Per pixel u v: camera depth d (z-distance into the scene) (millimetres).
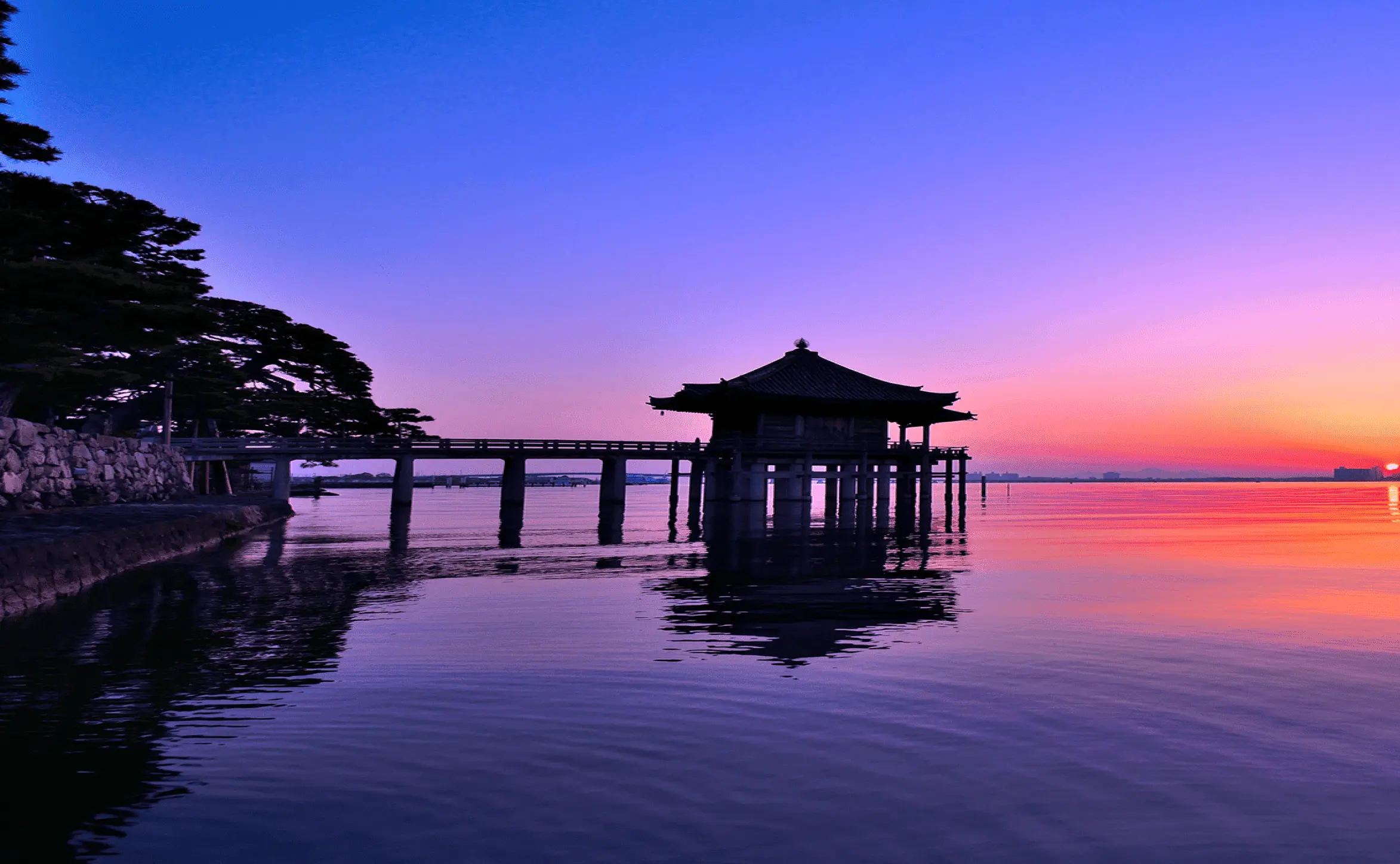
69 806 7848
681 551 37125
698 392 54062
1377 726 10695
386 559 31391
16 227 31797
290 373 65500
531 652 15062
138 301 34031
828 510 58312
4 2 28688
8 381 36625
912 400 55250
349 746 9617
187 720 10625
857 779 8664
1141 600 22797
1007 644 16109
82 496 33656
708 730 10320
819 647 15641
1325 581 27844
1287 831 7469
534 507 90938
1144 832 7430
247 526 42000
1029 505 123625
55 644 15125
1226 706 11609
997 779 8688
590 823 7523
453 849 6973
